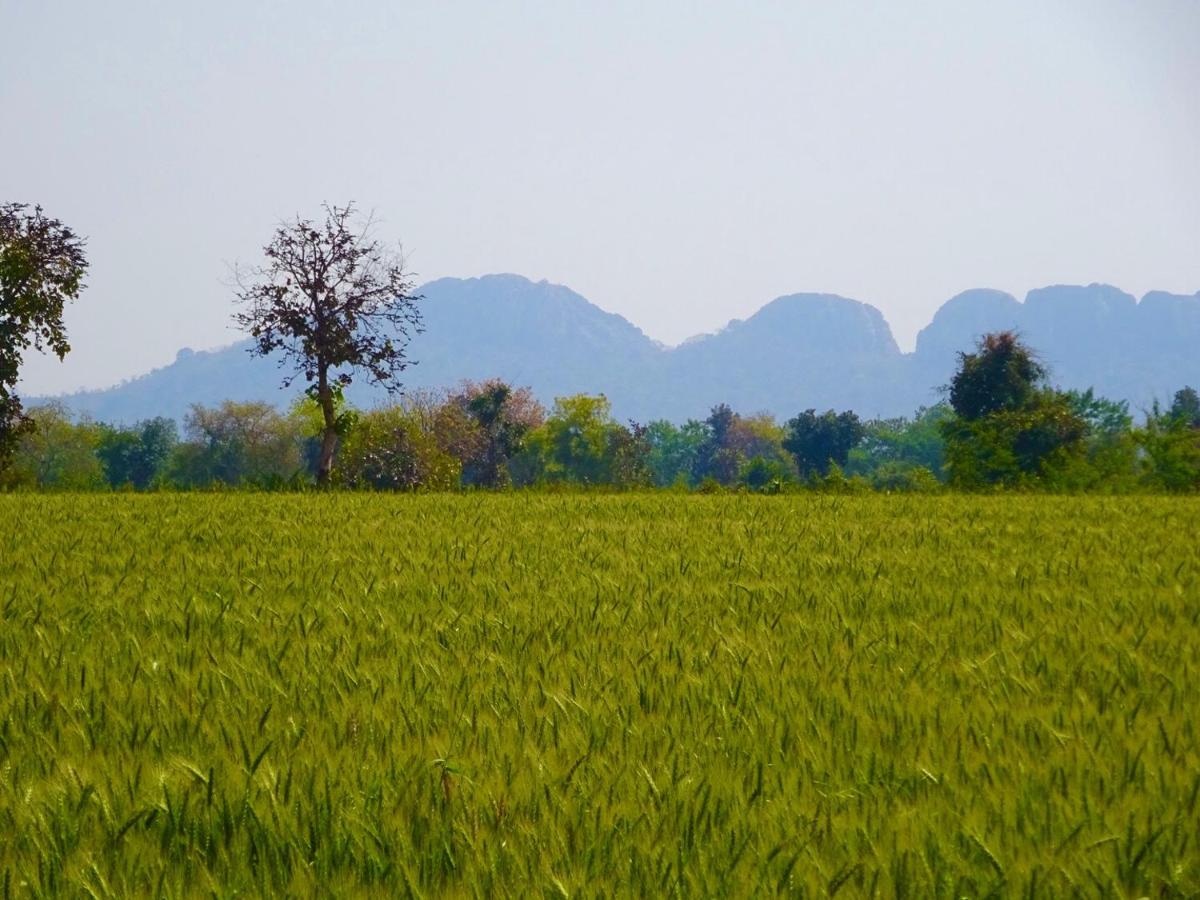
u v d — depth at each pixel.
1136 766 14.19
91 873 11.02
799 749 15.30
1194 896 10.77
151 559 36.25
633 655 21.66
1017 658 21.08
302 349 139.38
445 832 12.11
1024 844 11.94
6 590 28.97
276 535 44.59
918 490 107.62
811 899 10.78
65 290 140.12
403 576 32.47
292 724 16.16
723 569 34.88
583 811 12.71
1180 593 28.84
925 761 14.75
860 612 26.98
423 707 17.42
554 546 41.38
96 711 17.14
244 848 11.80
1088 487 128.62
